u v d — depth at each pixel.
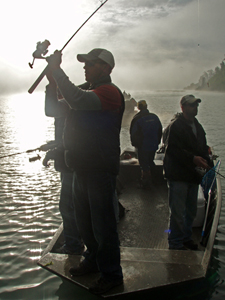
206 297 3.60
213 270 4.20
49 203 6.73
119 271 2.95
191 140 3.66
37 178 8.54
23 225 5.69
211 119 21.78
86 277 3.12
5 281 4.00
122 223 4.77
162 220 4.84
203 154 3.81
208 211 4.53
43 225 5.68
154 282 2.99
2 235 5.32
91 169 2.74
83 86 3.36
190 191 3.81
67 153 2.80
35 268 4.28
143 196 5.78
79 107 2.57
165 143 3.80
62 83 2.52
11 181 8.28
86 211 2.98
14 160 10.62
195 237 4.32
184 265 3.22
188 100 3.64
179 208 3.73
